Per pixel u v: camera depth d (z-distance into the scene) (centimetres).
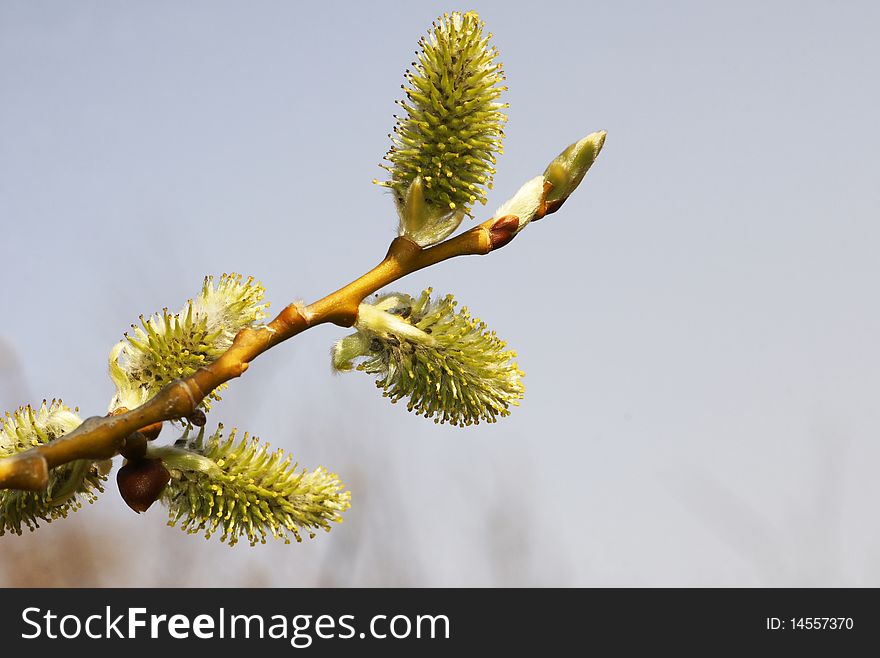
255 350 63
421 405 65
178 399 62
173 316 64
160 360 64
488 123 64
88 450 62
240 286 64
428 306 65
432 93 64
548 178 65
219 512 63
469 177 64
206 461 63
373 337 65
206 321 64
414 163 64
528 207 65
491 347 65
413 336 65
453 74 64
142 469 63
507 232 65
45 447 62
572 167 65
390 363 65
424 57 64
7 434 63
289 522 64
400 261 64
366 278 64
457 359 65
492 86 64
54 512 64
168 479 63
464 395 65
